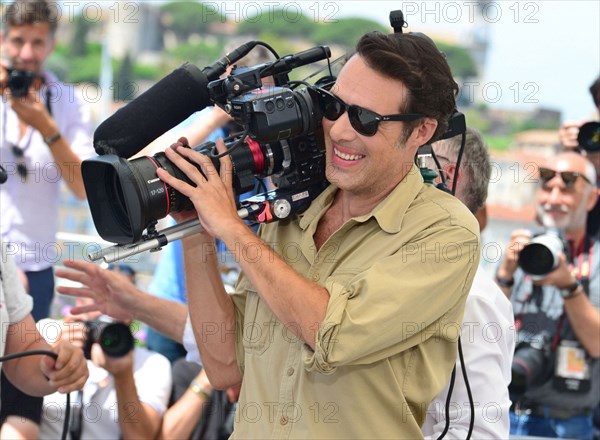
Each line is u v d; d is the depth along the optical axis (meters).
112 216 2.49
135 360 3.97
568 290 4.12
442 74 2.42
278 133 2.40
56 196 4.61
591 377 4.22
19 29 4.50
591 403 4.25
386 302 2.29
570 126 4.65
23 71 4.35
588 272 4.39
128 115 2.44
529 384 4.22
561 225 4.41
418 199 2.48
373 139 2.37
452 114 2.56
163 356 4.07
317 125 2.46
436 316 2.36
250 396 2.58
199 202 2.39
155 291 4.39
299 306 2.31
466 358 2.67
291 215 2.63
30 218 4.48
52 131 4.43
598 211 4.44
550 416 4.26
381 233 2.45
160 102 2.45
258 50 4.34
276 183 2.65
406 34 2.43
